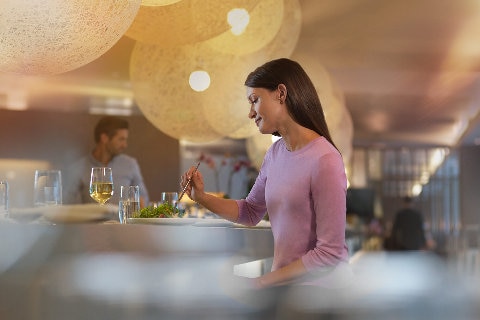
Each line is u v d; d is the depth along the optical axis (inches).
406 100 399.2
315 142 69.1
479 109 414.3
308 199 68.3
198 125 243.1
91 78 319.0
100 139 206.4
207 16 171.6
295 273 64.8
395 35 327.0
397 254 35.1
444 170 535.8
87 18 105.6
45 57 106.0
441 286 33.9
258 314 39.9
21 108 320.5
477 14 303.1
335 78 345.4
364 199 332.8
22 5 102.0
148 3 146.5
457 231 261.1
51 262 49.3
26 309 50.0
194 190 83.8
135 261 46.6
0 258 51.2
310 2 299.6
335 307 36.2
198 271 45.9
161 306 42.7
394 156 560.1
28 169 320.5
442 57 347.9
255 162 285.6
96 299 46.2
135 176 207.5
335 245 65.5
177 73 240.1
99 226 50.4
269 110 70.8
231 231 60.9
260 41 193.2
